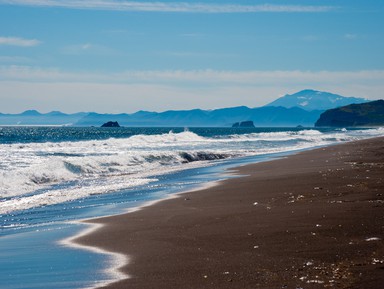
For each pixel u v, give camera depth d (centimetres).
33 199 2620
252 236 1422
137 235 1541
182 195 2530
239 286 977
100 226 1739
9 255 1347
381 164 3828
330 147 7012
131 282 1038
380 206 1800
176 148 7425
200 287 982
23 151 6300
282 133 15112
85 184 3350
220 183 3014
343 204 1878
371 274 1004
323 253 1194
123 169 4384
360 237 1336
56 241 1519
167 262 1188
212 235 1473
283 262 1137
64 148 7081
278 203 2036
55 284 1059
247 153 6456
